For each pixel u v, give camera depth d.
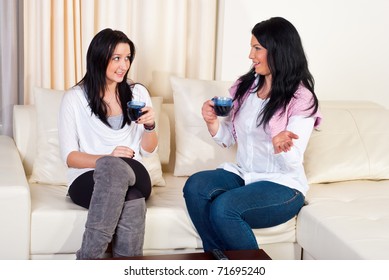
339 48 3.62
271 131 2.42
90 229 2.19
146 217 2.46
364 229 2.25
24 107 3.07
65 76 3.33
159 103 3.05
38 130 2.87
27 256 2.35
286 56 2.41
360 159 2.92
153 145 2.61
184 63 3.48
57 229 2.39
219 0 3.52
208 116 2.58
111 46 2.49
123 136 2.60
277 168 2.52
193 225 2.50
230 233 2.30
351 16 3.60
